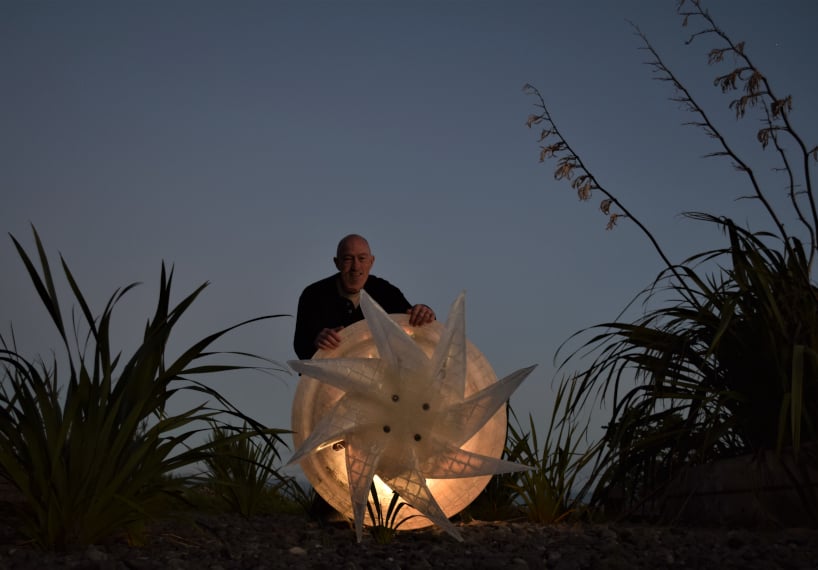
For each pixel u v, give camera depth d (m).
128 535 3.79
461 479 4.56
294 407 4.52
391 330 4.16
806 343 4.65
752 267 4.77
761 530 4.39
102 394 3.65
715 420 4.75
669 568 3.27
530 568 3.33
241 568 3.25
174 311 3.85
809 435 4.48
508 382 4.09
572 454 5.41
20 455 3.68
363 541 4.22
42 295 3.68
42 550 3.48
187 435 3.79
